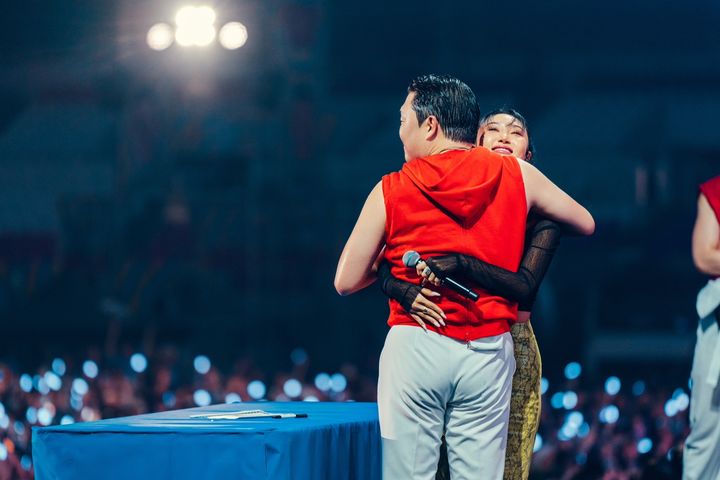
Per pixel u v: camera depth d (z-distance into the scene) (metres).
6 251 21.70
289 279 20.48
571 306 20.62
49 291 21.12
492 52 23.00
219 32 15.90
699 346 3.60
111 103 22.19
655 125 21.84
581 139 21.92
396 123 22.62
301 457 2.71
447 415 2.88
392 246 2.89
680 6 22.62
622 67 22.78
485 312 2.80
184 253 20.77
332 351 19.66
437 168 2.85
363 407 3.58
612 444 8.17
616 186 21.61
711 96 22.41
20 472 7.87
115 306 19.72
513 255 2.86
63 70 22.70
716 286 3.56
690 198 21.48
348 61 23.14
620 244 21.09
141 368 13.79
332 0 23.00
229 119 21.27
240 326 20.09
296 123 21.12
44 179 22.25
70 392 11.00
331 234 20.70
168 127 21.42
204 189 21.14
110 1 21.78
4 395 10.36
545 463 8.51
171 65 21.33
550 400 11.38
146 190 21.30
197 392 11.53
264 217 20.75
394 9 23.02
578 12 22.81
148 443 2.75
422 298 2.79
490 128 3.54
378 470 3.26
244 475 2.67
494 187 2.86
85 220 21.69
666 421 9.03
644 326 20.27
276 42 21.12
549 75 22.89
